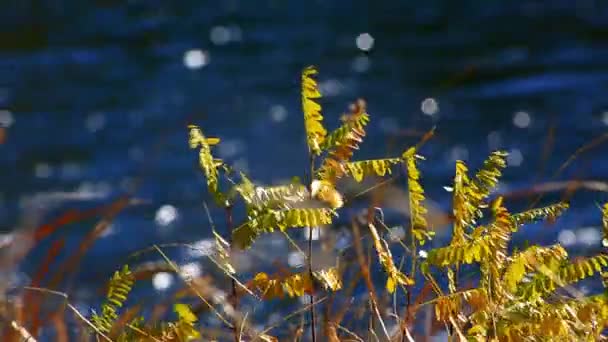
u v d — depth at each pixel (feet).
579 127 53.88
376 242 9.09
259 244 20.80
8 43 85.10
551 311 8.42
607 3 87.76
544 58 72.95
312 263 9.44
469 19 88.74
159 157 50.75
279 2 98.73
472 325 8.90
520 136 53.06
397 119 58.80
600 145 46.29
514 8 90.22
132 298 20.88
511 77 67.67
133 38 86.07
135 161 51.80
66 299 9.59
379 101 63.67
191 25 90.74
